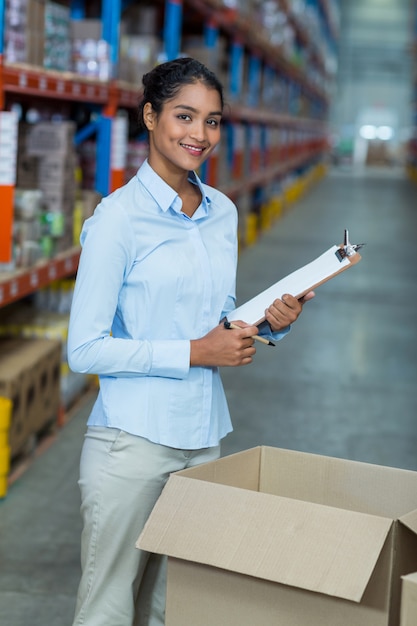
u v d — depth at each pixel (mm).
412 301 8852
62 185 4504
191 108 1915
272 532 1666
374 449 4699
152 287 1978
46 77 4094
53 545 3424
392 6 40625
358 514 1629
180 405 2016
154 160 1996
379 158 40781
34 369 4168
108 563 2078
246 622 1705
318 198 20859
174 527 1735
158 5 7723
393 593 1627
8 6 4043
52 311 5152
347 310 8312
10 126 3648
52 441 4566
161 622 2273
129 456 2016
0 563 3256
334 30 34438
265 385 5828
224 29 10211
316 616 1645
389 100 41812
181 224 2006
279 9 14719
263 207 14188
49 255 4457
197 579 1740
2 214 3740
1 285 3617
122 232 1938
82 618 2113
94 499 2059
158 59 6734
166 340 1990
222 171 10102
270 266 10492
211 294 2043
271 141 16219
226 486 1748
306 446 4699
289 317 1988
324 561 1599
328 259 2000
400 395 5738
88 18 7141
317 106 31875
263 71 15031
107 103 5363
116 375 2004
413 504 1916
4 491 3830
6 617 2893
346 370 6281
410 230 14688
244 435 4828
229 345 1946
